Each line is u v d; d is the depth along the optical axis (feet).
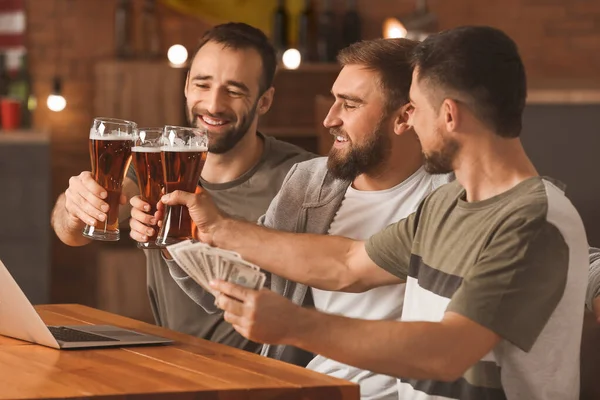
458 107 7.04
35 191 19.56
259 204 11.03
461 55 6.99
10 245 19.47
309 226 9.88
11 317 7.53
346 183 9.81
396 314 9.21
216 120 10.81
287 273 8.64
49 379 6.29
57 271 21.56
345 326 6.50
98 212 8.37
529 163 7.21
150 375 6.49
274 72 11.31
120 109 20.45
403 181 9.57
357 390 6.43
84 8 21.66
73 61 21.71
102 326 8.39
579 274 6.88
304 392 6.31
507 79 6.98
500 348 6.90
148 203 8.48
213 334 10.78
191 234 8.48
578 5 22.21
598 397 8.55
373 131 9.33
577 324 7.00
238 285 6.46
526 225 6.68
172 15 21.56
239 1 21.58
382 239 8.30
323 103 18.65
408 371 6.50
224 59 10.78
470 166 7.14
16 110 19.99
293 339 6.46
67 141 21.74
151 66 20.45
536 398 6.95
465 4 22.08
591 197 17.67
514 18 22.17
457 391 7.22
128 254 20.31
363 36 22.07
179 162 8.14
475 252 6.98
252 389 6.21
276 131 20.67
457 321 6.56
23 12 21.27
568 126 17.83
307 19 21.18
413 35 21.24
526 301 6.58
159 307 11.11
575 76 22.31
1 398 5.77
